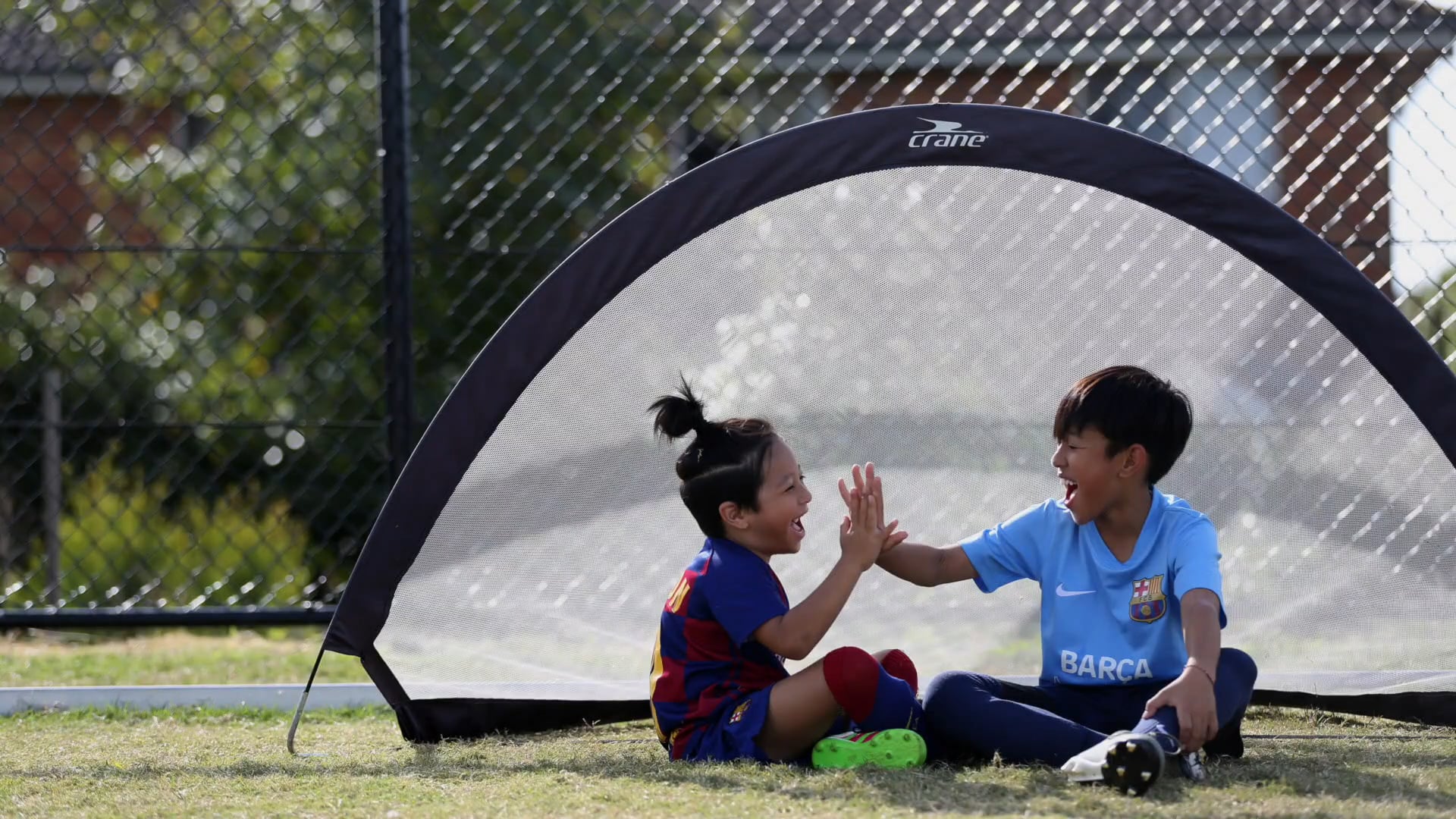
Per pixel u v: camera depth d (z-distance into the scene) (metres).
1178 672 7.52
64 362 19.06
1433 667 8.95
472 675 9.03
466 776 7.51
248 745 9.12
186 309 19.78
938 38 17.73
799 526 7.77
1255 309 8.99
